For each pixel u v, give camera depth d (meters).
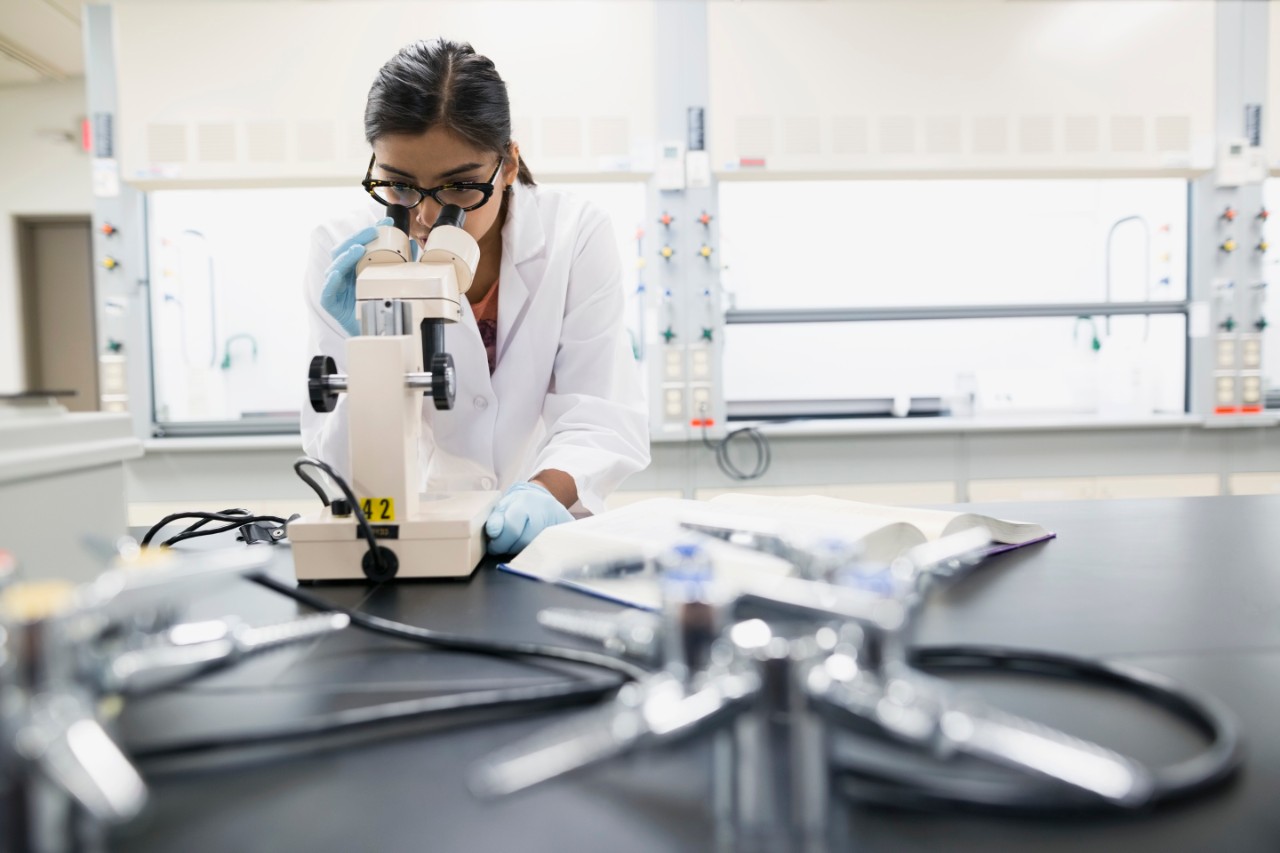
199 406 2.87
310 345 1.35
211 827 0.30
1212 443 2.79
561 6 2.58
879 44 2.63
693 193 2.64
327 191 2.92
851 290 3.04
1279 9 2.74
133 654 0.33
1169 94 2.71
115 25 2.50
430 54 0.96
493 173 1.00
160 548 0.86
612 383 1.34
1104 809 0.30
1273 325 3.07
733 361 3.00
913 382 3.05
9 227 3.88
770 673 0.30
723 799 0.31
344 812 0.31
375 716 0.38
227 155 2.54
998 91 2.66
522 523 0.80
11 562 0.30
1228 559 0.74
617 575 0.52
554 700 0.40
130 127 2.53
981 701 0.40
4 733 0.25
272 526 0.96
